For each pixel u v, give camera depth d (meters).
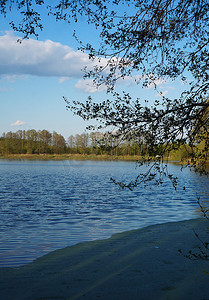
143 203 19.92
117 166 86.88
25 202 20.44
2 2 4.60
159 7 4.85
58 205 19.09
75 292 5.59
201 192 26.16
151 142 4.64
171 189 29.03
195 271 6.61
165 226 12.15
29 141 175.12
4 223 13.36
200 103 4.61
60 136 181.00
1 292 5.60
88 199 22.12
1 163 96.56
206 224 12.24
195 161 4.64
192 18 4.95
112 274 6.58
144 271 6.71
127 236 10.55
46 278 6.38
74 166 84.00
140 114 4.68
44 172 57.06
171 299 5.22
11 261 7.73
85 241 9.96
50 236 10.80
